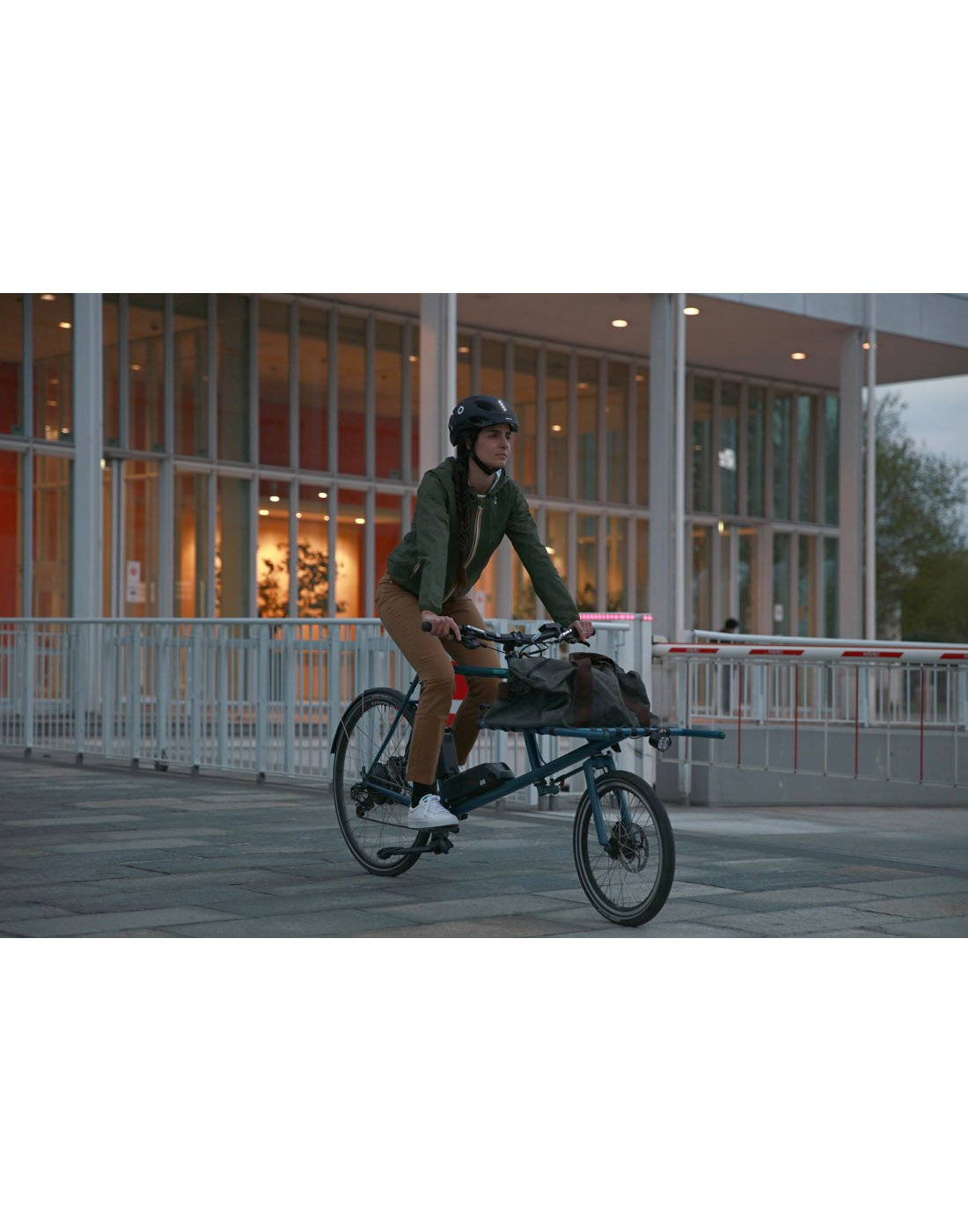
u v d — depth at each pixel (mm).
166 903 5797
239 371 21797
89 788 10320
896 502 39906
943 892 6273
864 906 5941
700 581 27953
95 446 18734
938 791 12039
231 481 21703
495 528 5773
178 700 11609
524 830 8203
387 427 23516
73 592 18875
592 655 5504
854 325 22219
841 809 10984
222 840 7578
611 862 5527
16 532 19172
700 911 5797
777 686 10594
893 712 9977
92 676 12500
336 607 22797
